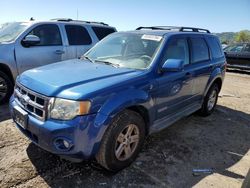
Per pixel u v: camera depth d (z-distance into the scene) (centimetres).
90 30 721
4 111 520
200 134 477
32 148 374
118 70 362
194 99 498
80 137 281
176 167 357
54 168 331
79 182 309
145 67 374
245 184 264
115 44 443
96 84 306
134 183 315
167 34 429
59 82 308
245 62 1370
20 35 589
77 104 280
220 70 575
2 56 555
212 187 321
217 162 382
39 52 611
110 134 306
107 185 307
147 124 368
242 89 938
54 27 647
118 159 326
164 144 423
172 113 429
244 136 487
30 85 320
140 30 475
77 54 683
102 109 292
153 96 364
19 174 314
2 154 354
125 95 314
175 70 365
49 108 289
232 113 625
